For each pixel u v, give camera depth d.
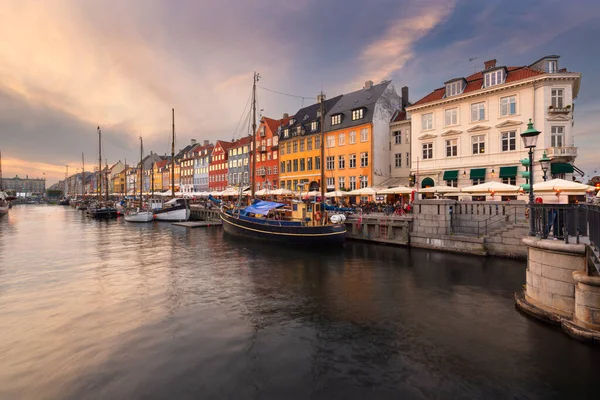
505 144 28.88
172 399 6.18
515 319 9.62
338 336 8.97
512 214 18.89
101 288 13.67
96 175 158.88
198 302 11.87
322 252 22.14
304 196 36.09
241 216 30.03
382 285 14.02
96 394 6.35
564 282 8.45
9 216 63.53
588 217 8.04
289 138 52.47
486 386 6.53
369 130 40.75
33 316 10.44
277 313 10.76
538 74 27.19
